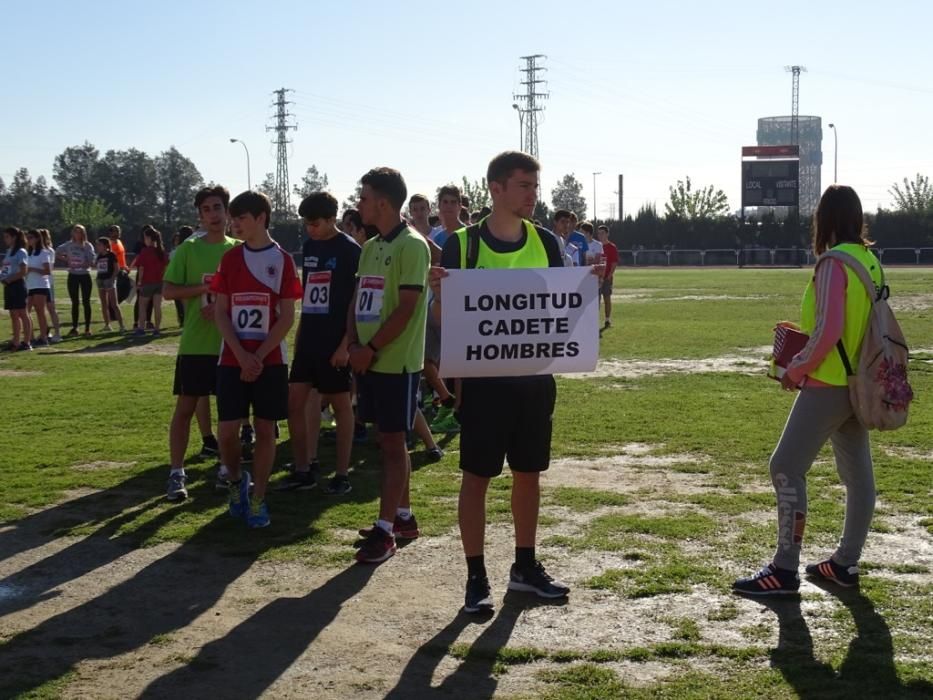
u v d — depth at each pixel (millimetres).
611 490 7191
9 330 21000
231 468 6688
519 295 4906
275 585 5340
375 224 5844
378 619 4848
